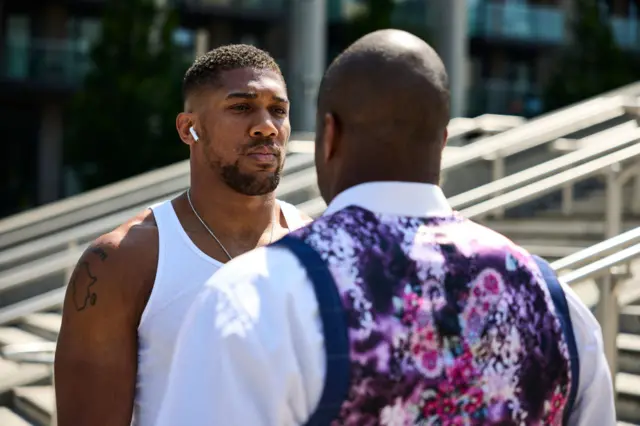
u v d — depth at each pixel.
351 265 1.26
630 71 22.34
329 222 1.32
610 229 4.68
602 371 1.42
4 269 7.22
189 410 1.24
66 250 6.92
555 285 1.40
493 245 1.36
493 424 1.28
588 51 21.19
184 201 2.03
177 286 1.88
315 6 16.94
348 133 1.35
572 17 22.91
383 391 1.22
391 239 1.30
